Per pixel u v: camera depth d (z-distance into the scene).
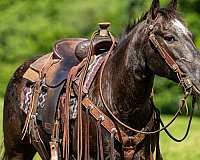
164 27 8.98
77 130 10.05
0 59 49.97
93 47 10.23
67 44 11.17
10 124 11.80
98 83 9.88
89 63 10.23
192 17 45.66
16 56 49.84
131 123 9.52
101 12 48.06
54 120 10.50
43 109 10.76
